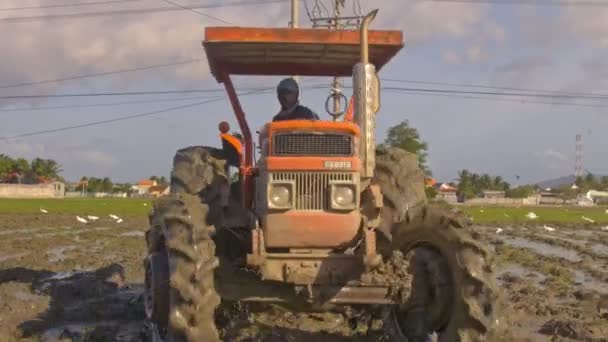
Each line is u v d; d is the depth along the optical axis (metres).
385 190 6.55
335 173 5.78
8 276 12.40
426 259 5.97
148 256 6.67
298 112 7.22
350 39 6.78
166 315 6.24
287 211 5.75
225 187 6.85
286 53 7.18
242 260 6.10
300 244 5.77
